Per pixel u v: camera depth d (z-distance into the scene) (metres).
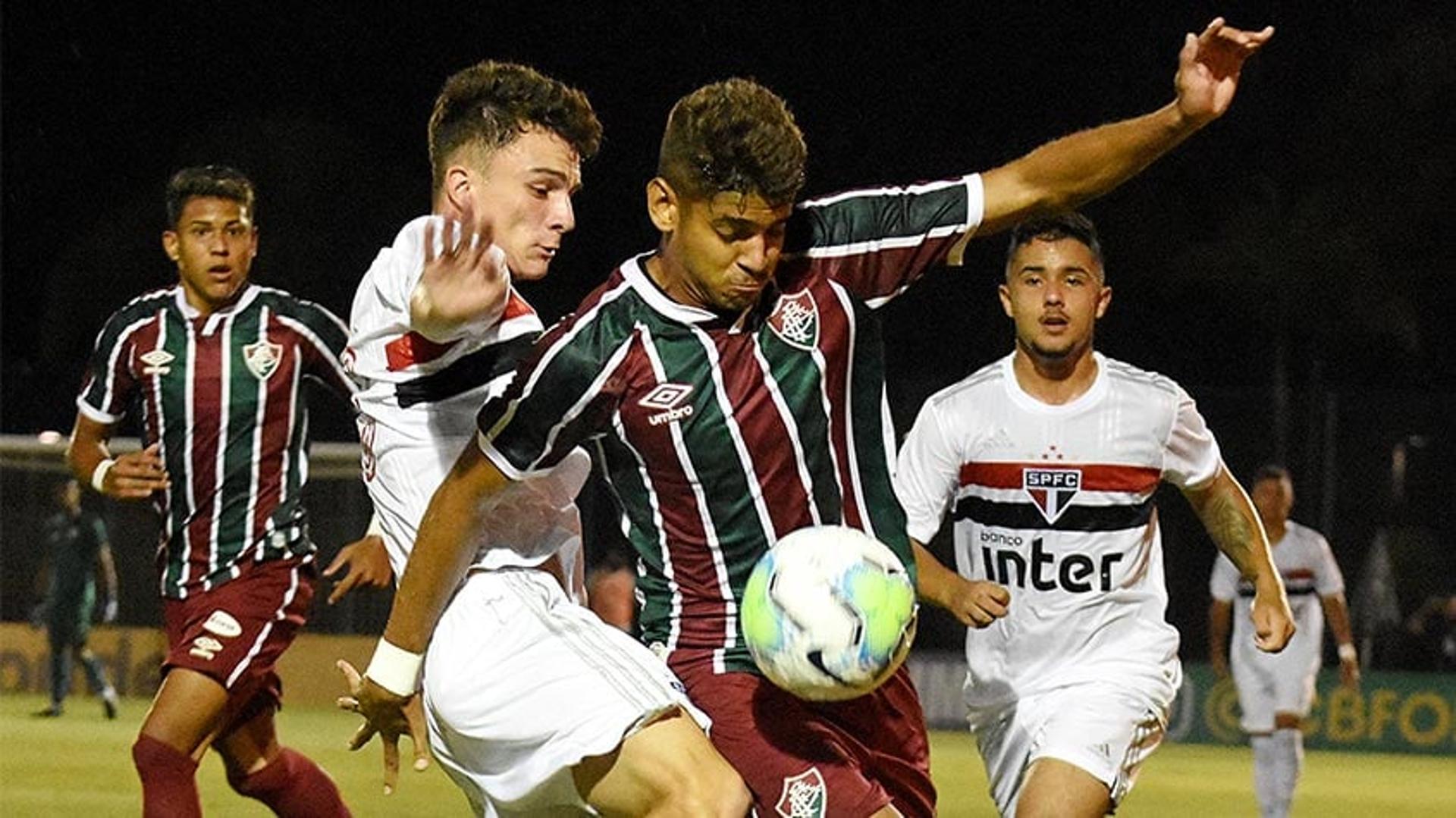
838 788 6.54
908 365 43.78
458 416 6.71
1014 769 8.92
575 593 6.96
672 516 6.54
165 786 9.96
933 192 6.63
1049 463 8.75
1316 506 29.03
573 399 6.29
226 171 10.61
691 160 6.02
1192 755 25.59
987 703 8.96
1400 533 28.84
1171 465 8.80
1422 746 27.61
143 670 29.42
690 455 6.41
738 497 6.45
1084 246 8.75
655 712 6.28
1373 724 27.84
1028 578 8.82
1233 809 18.36
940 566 8.42
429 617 6.51
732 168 5.97
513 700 6.39
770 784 6.55
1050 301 8.66
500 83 6.75
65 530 24.94
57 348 43.50
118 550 29.83
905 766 6.90
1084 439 8.73
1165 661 8.83
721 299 6.21
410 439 6.73
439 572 6.42
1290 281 44.34
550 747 6.35
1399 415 28.91
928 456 8.93
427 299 6.06
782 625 6.23
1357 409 28.98
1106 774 8.36
